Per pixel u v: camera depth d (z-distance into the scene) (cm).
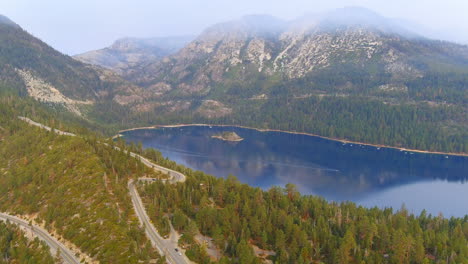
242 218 15112
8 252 14038
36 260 12900
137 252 11788
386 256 13750
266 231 14150
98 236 13338
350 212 16912
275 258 12850
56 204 16462
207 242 13500
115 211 14550
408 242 12888
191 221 13362
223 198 17100
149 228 13788
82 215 14988
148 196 16488
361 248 13775
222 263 11231
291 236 13838
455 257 12938
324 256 13275
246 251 11844
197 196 16438
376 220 15875
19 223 16262
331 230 15038
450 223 17312
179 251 12262
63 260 12706
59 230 14738
